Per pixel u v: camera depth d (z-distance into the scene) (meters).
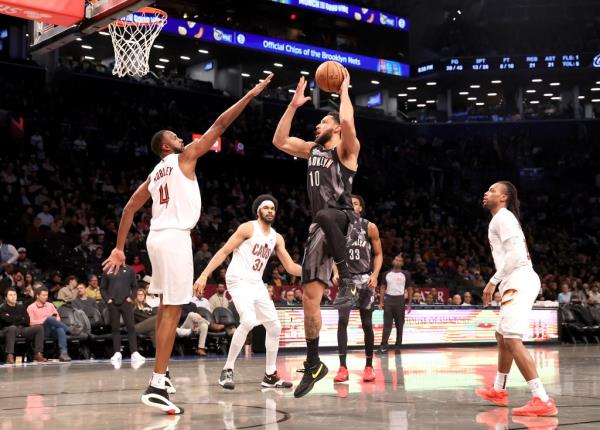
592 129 30.20
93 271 13.30
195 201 4.43
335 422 3.79
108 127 21.23
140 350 11.60
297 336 12.01
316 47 27.36
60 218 14.84
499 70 29.16
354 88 31.20
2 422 3.86
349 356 10.49
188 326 11.39
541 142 30.48
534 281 4.49
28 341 10.17
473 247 22.14
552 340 14.94
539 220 26.36
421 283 17.28
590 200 27.59
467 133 30.72
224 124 4.34
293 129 26.14
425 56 31.56
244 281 5.98
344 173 4.18
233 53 26.27
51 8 7.75
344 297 3.97
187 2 24.38
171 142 4.65
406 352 11.66
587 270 21.42
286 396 5.19
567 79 30.20
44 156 18.16
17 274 11.43
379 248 6.59
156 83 24.66
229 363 5.76
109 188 17.55
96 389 5.79
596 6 29.34
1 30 23.17
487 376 6.87
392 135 30.23
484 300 4.64
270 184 22.53
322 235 4.17
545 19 29.75
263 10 26.09
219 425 3.69
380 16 28.91
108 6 7.74
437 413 4.17
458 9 30.39
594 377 6.78
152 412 4.28
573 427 3.59
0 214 14.81
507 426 3.62
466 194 27.83
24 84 21.70
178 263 4.32
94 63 24.36
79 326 10.57
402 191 26.19
